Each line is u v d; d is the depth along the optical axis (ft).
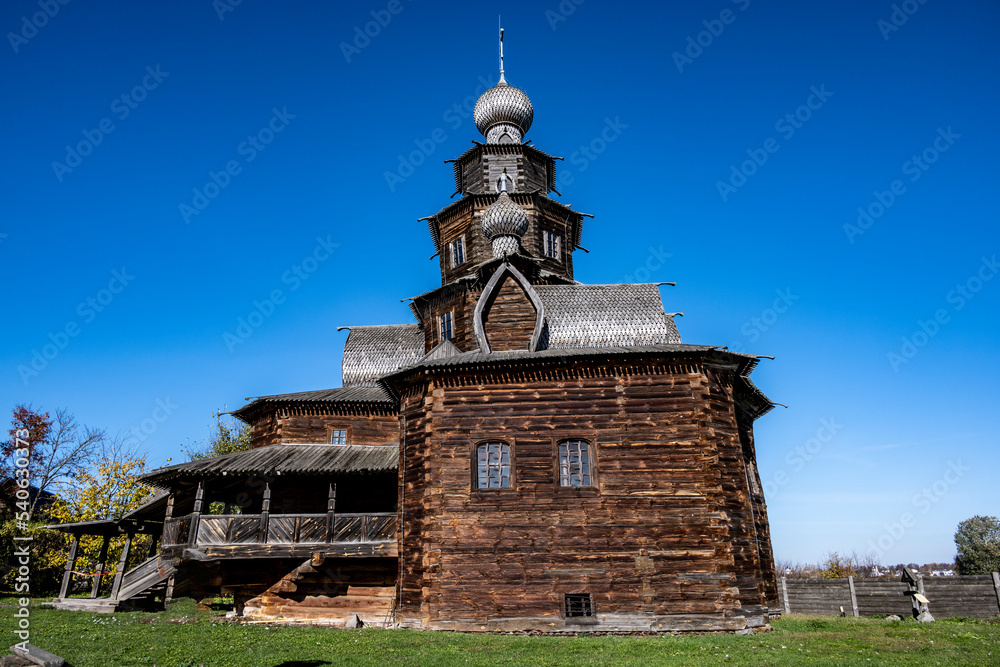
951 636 55.77
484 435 68.13
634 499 64.49
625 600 61.72
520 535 64.39
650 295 88.33
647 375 68.59
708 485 64.39
